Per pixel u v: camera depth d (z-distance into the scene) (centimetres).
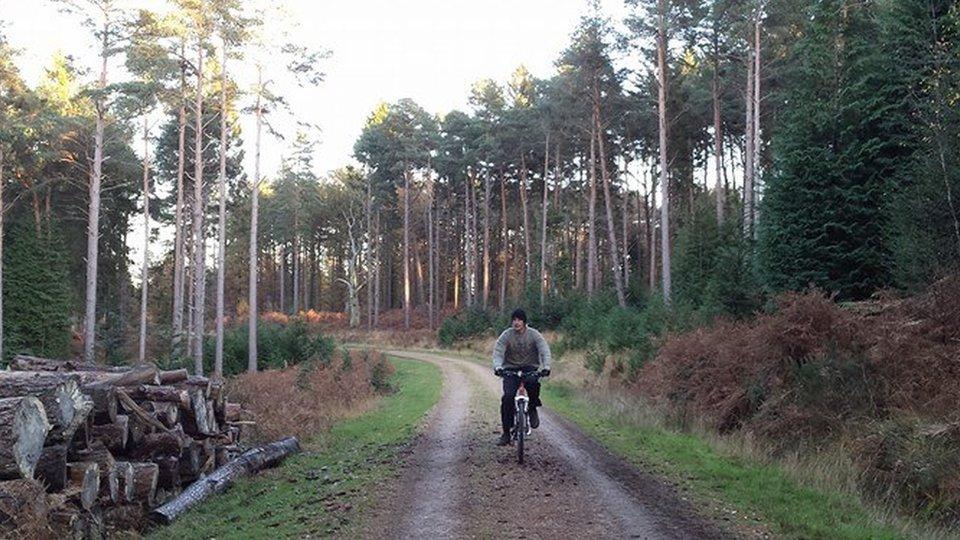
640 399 1686
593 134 4444
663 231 3222
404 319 7125
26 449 697
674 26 3198
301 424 1506
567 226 6047
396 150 6650
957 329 1145
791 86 3022
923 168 1458
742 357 1391
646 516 748
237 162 4997
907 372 1087
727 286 1878
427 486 909
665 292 3142
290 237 8269
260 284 9525
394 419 1688
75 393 793
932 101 1499
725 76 3866
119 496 856
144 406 1009
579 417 1622
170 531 805
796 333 1266
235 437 1342
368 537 689
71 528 744
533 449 1166
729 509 781
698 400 1435
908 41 1784
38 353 4191
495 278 7788
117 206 5434
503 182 6262
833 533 686
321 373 2562
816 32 2000
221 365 3403
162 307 6103
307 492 928
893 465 895
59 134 3847
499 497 837
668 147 4872
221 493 999
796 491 870
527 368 1085
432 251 7162
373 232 7894
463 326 5266
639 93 4100
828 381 1142
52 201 5062
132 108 3353
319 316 7919
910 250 1423
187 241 5544
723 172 5303
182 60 3312
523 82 6056
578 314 3975
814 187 1870
